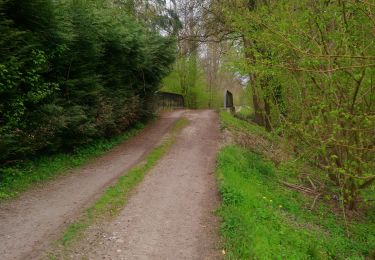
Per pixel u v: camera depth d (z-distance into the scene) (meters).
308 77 9.37
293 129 9.95
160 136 17.97
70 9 12.80
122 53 17.08
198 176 10.77
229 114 26.62
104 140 15.34
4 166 9.87
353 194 9.39
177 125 21.22
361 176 8.36
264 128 23.00
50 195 8.95
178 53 25.86
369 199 10.38
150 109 22.41
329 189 12.04
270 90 11.88
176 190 9.45
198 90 46.47
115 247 6.30
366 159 8.80
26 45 10.30
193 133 18.45
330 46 8.78
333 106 8.86
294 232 8.02
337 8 7.78
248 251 6.18
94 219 7.41
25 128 10.73
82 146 13.59
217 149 14.59
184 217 7.70
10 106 9.91
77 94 13.09
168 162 12.46
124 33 16.45
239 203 8.41
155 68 22.48
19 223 7.20
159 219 7.56
